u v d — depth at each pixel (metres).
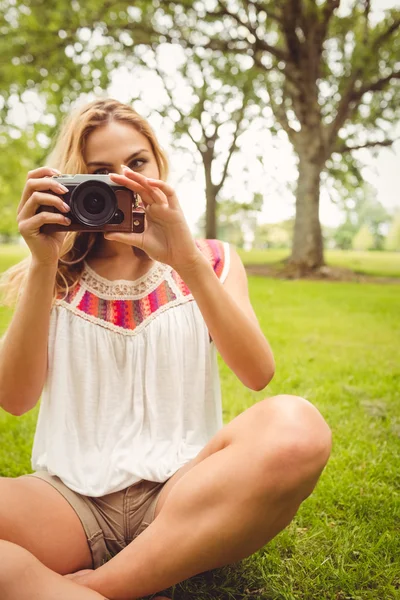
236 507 1.30
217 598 1.59
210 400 1.76
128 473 1.57
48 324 1.62
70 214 1.53
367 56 13.97
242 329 1.63
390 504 2.14
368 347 5.45
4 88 13.47
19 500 1.42
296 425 1.33
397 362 4.77
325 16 14.32
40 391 1.70
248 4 14.13
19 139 23.11
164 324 1.68
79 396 1.65
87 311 1.69
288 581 1.68
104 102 1.78
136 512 1.58
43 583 1.23
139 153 1.74
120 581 1.34
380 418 3.16
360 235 66.44
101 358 1.65
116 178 1.53
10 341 1.59
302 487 1.34
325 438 1.36
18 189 26.44
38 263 1.55
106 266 1.78
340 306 8.86
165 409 1.68
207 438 1.76
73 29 12.65
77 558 1.50
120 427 1.66
